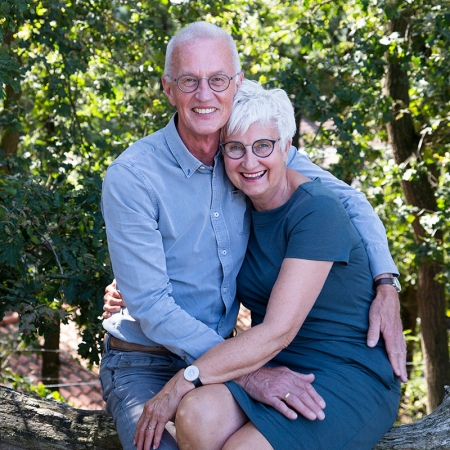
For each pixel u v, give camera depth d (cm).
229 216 241
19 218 343
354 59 563
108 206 231
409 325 990
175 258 238
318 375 228
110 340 258
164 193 234
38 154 585
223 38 232
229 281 244
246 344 217
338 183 271
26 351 710
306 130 802
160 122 598
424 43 579
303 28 581
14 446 259
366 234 259
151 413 219
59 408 269
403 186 696
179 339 227
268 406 218
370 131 727
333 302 235
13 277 377
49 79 519
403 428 255
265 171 230
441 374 764
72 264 357
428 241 638
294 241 226
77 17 538
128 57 597
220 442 212
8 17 392
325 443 217
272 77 558
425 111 654
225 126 231
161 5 570
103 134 616
